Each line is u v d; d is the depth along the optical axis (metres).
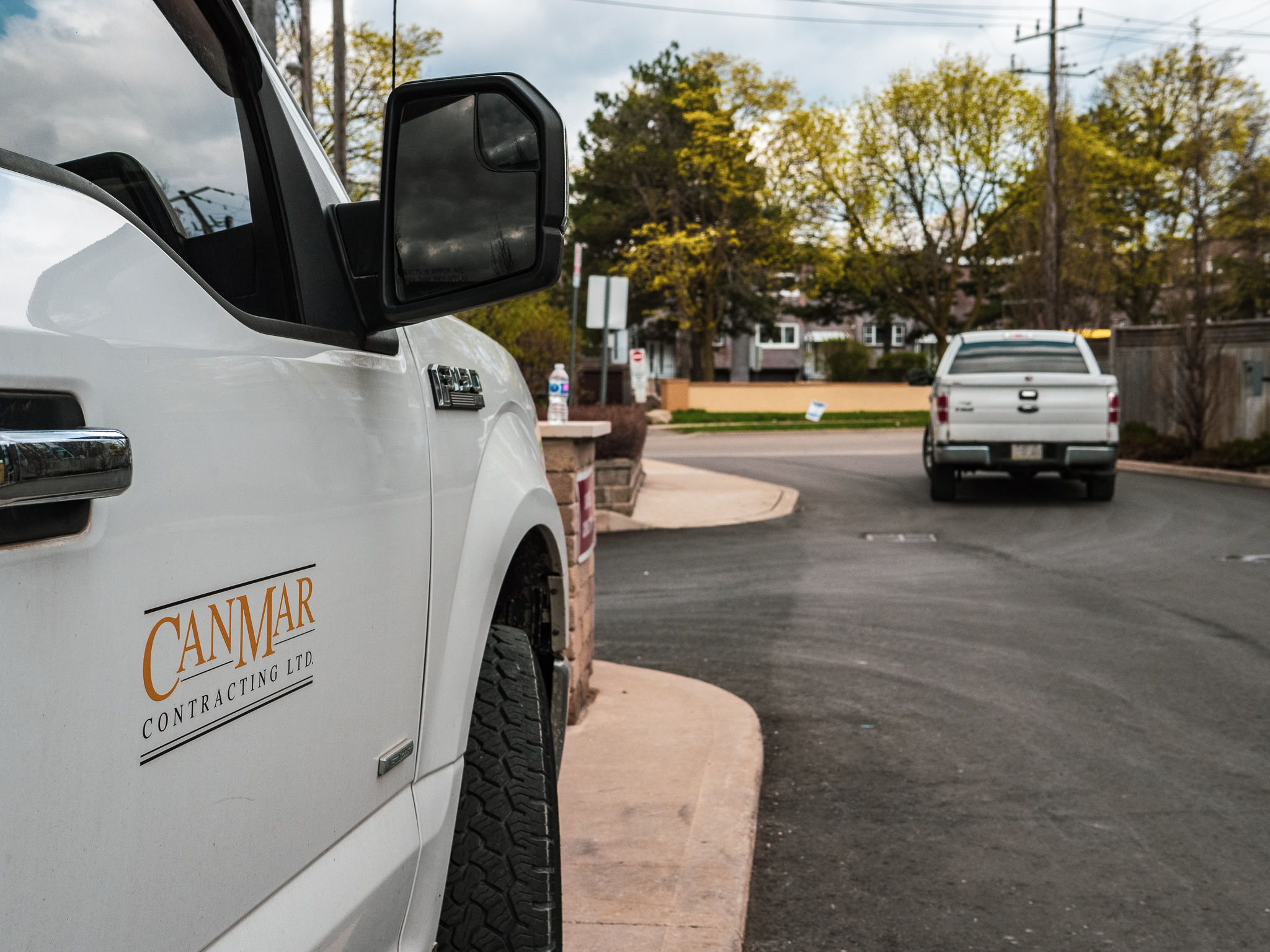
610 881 3.47
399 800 1.79
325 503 1.54
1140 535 11.75
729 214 47.66
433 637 1.94
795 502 14.95
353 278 1.81
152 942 1.15
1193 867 3.77
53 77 1.31
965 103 45.47
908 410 47.38
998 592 8.77
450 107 1.66
